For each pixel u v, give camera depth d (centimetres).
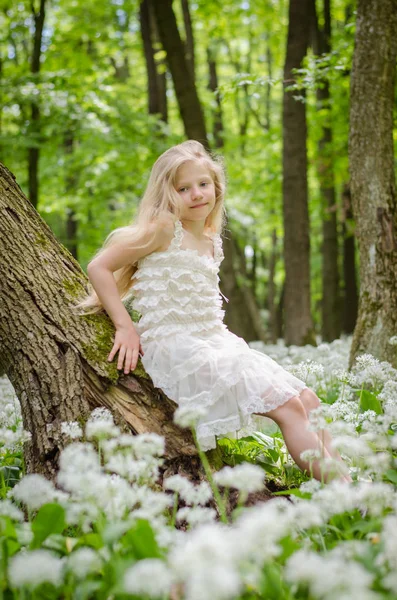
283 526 153
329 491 196
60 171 1352
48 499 201
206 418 286
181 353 297
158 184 332
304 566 135
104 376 286
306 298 851
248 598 171
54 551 199
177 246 322
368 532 203
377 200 484
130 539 179
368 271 486
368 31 488
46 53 1320
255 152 1467
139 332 317
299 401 289
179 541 183
